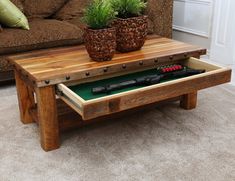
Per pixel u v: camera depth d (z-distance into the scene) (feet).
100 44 5.72
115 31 5.95
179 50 6.55
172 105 7.50
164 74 5.96
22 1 10.12
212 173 5.11
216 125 6.57
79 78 5.50
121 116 6.58
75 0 10.52
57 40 8.68
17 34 8.32
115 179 5.01
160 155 5.59
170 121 6.76
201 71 6.07
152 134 6.27
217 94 8.08
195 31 11.80
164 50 6.56
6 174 5.16
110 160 5.48
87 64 5.79
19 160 5.52
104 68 5.66
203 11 11.21
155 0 9.97
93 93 5.39
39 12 10.37
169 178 5.01
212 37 10.85
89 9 5.77
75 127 6.25
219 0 10.27
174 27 12.78
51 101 5.49
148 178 5.02
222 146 5.84
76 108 4.88
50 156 5.62
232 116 6.94
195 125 6.58
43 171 5.23
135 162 5.41
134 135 6.24
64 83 5.61
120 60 5.97
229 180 4.94
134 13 6.36
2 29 8.49
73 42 8.96
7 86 8.79
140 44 6.49
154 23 10.12
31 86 5.69
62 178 5.06
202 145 5.88
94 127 6.55
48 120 5.58
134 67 5.98
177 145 5.89
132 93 4.94
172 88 5.32
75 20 10.00
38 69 5.59
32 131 6.46
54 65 5.77
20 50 8.29
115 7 6.25
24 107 6.59
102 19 5.70
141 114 7.09
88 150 5.77
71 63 5.86
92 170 5.23
